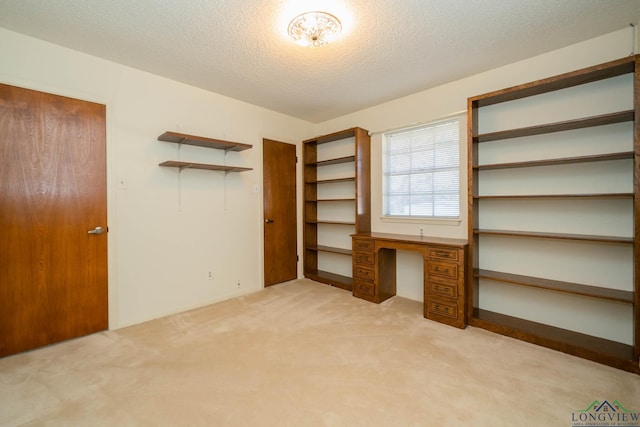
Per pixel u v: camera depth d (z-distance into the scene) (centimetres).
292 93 341
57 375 195
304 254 449
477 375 194
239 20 204
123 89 271
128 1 184
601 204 232
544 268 259
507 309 281
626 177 222
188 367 204
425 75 295
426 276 290
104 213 263
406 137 362
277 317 294
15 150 222
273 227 406
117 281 271
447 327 270
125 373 197
